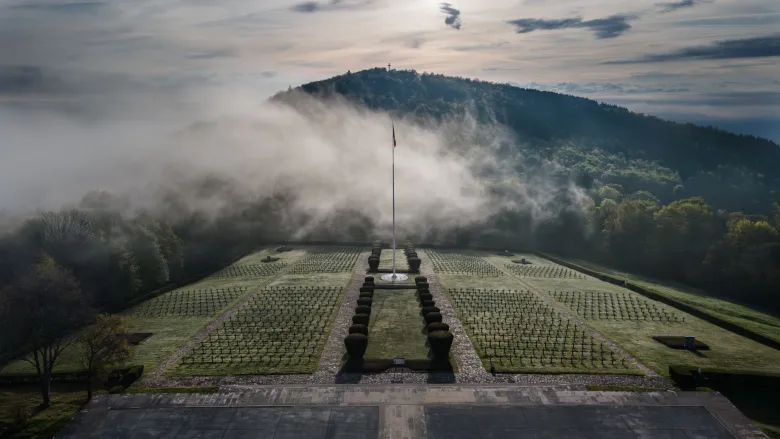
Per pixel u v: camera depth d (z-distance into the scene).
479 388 41.75
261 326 65.69
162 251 97.69
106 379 48.94
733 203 163.62
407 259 104.75
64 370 52.69
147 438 35.72
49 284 49.94
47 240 77.25
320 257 108.25
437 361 54.31
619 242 116.31
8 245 75.31
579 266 102.00
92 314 51.69
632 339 61.91
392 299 77.50
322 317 68.81
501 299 77.75
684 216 111.25
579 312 71.94
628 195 157.25
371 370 52.62
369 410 38.59
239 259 108.50
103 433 36.25
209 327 65.81
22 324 46.84
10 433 41.81
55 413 45.16
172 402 39.66
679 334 64.06
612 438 35.72
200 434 36.06
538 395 40.47
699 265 104.44
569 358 55.78
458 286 85.38
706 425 37.16
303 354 56.69
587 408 38.94
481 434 35.91
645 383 50.22
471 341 60.50
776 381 50.25
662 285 97.69
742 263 96.12
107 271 79.62
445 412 38.31
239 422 37.31
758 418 46.50
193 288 85.50
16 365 54.94
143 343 60.56
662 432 36.34
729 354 57.91
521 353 56.94
